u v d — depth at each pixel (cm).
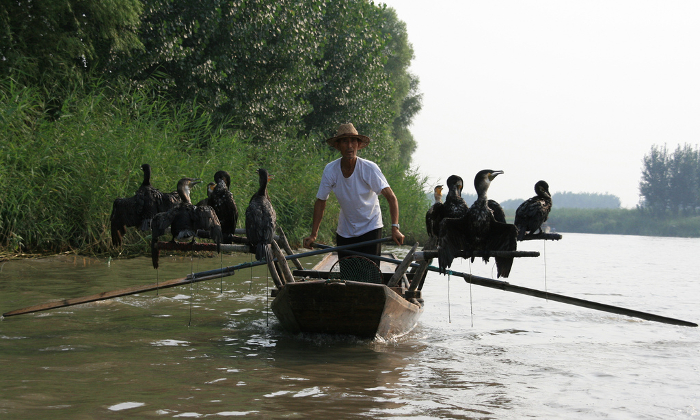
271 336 550
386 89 2420
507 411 352
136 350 479
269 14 1627
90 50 1296
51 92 1239
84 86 1308
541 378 430
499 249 515
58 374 399
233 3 1563
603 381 425
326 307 513
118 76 1373
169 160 1167
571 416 346
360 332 530
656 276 1240
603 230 8331
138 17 1361
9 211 941
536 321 680
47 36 1221
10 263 905
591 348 539
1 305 636
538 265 1502
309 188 1612
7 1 1163
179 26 1509
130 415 321
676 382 424
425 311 738
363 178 588
